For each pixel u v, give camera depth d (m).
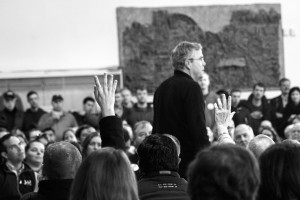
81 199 4.01
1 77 17.55
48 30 18.06
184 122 6.41
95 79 5.46
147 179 5.04
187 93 6.40
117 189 3.99
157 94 6.66
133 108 15.47
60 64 18.03
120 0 18.36
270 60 18.64
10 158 9.52
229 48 18.53
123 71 18.11
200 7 18.53
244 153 3.43
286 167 3.99
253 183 3.39
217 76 18.47
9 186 8.68
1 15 17.88
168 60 18.33
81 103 17.91
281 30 18.69
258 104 15.47
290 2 18.83
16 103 17.16
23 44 17.95
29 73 17.70
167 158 5.07
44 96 17.80
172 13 18.44
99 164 4.02
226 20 18.58
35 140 10.47
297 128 9.16
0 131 13.58
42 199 4.72
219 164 3.34
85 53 18.19
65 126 15.66
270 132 12.34
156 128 6.63
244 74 18.53
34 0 18.03
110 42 18.28
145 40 18.31
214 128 11.58
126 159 4.08
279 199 4.01
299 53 18.70
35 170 9.80
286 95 16.12
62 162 4.74
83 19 18.22
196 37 18.45
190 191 3.42
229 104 6.32
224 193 3.34
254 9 18.66
